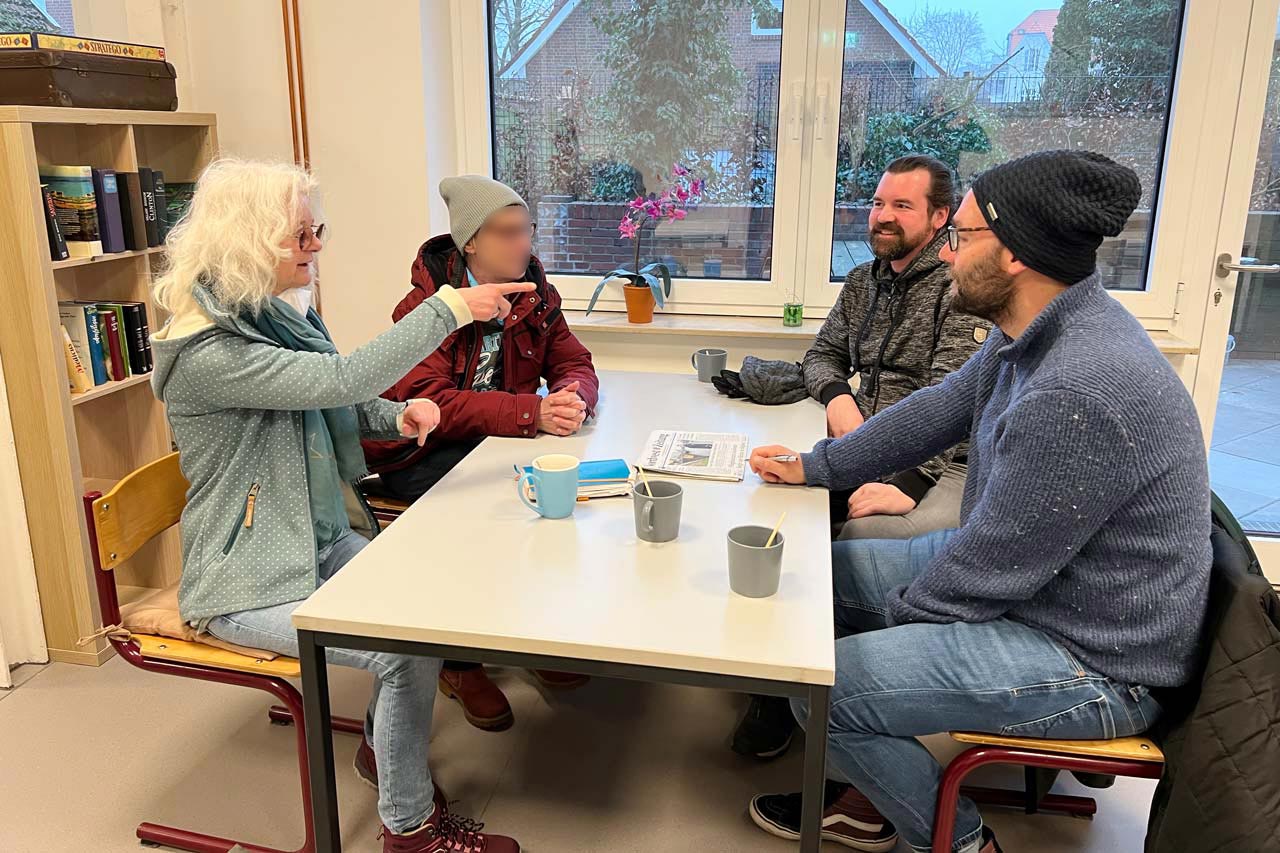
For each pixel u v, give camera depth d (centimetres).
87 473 281
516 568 140
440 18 296
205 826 188
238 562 164
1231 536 152
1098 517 132
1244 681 127
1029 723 140
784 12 285
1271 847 121
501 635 122
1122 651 137
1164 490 132
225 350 159
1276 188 273
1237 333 286
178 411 165
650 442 196
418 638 125
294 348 173
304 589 165
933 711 142
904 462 179
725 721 224
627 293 297
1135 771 140
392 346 164
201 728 221
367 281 305
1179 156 274
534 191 316
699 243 311
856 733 147
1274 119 269
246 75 294
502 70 307
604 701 231
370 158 294
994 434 145
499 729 219
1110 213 135
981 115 286
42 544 240
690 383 249
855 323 246
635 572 139
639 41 297
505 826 188
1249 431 294
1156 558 134
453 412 204
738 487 175
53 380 229
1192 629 136
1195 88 268
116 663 249
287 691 163
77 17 289
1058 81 280
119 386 255
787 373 238
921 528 201
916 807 149
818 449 178
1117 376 130
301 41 287
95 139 252
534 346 231
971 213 146
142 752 212
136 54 254
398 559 143
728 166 303
